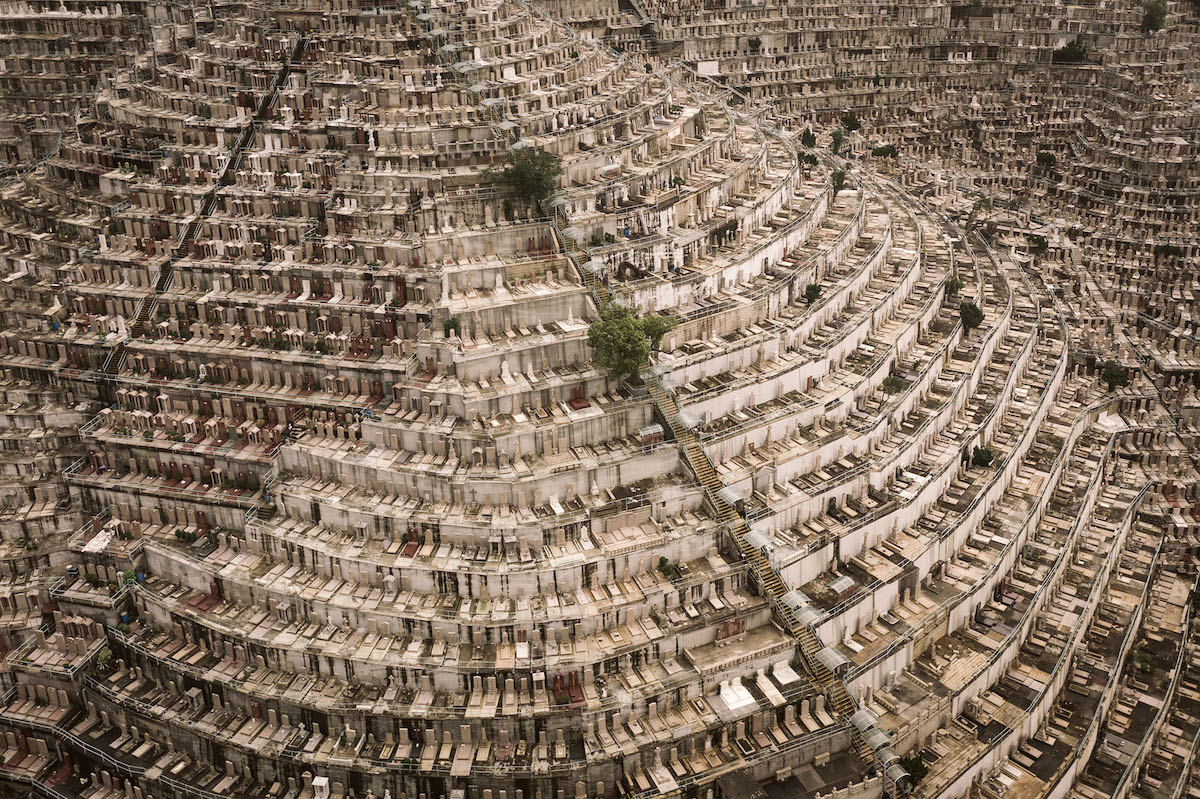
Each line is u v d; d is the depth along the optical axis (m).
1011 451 171.25
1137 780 142.75
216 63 197.00
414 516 136.62
